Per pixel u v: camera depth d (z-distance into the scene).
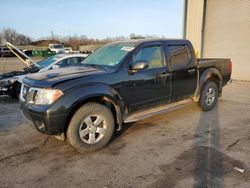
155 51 4.30
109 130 3.63
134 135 4.10
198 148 3.52
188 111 5.51
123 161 3.19
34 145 3.77
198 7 11.90
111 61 4.03
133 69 3.78
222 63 5.75
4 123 4.88
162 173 2.86
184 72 4.72
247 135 3.99
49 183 2.72
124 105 3.81
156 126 4.53
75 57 7.48
